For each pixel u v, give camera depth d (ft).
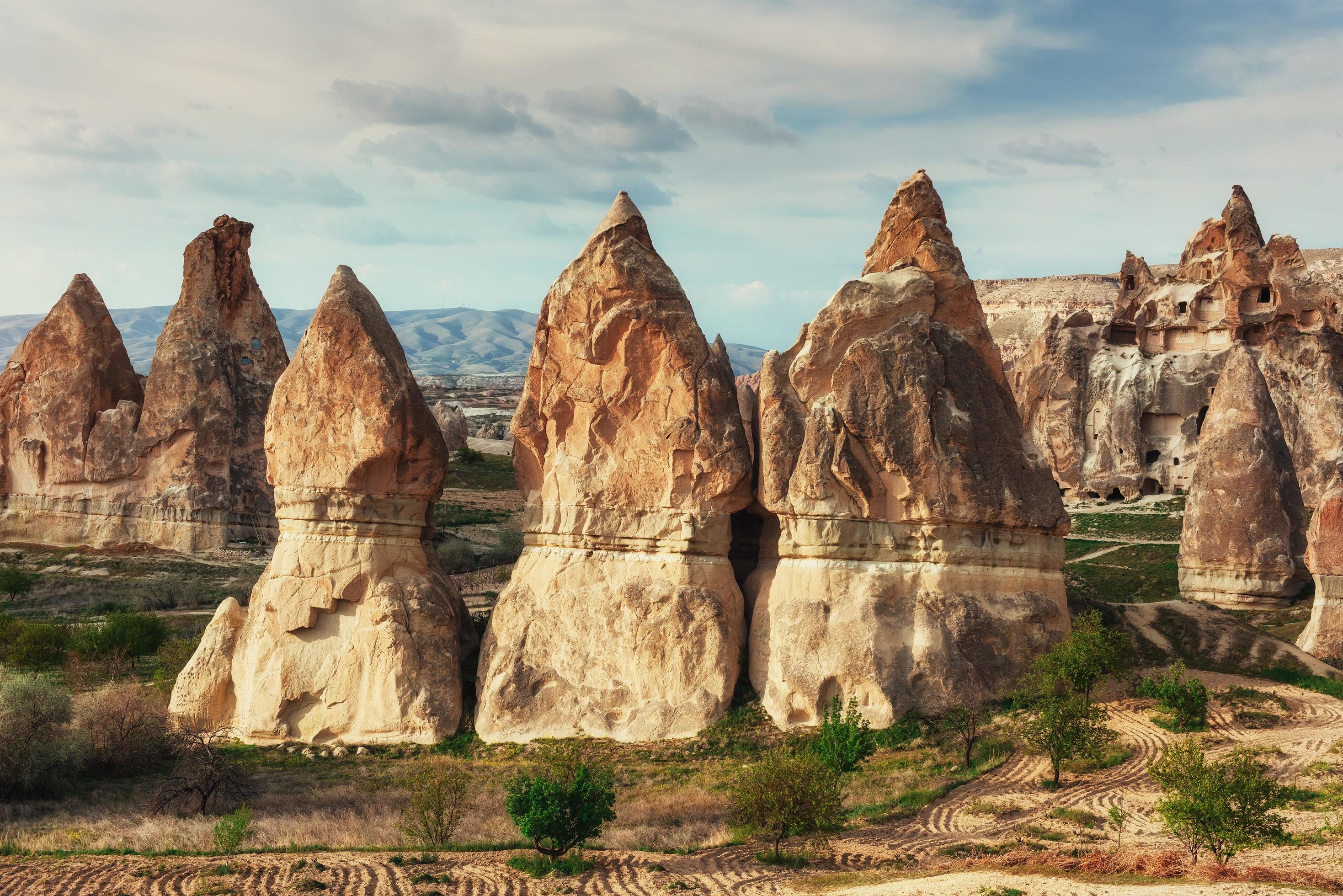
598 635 146.92
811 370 148.46
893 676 136.87
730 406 150.51
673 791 122.83
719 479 148.15
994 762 124.57
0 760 125.70
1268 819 90.89
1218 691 142.41
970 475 143.43
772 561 154.20
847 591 142.61
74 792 130.00
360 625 150.82
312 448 154.71
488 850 104.06
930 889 85.40
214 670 155.33
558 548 153.17
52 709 133.08
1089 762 123.03
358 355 154.30
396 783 131.44
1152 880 85.51
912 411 144.97
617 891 91.91
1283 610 212.43
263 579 156.35
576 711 143.74
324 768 138.72
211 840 106.93
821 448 144.87
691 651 143.84
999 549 144.46
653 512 150.30
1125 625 164.04
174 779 127.13
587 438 153.48
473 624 168.04
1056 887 84.12
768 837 106.11
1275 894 79.71
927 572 143.02
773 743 135.23
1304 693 144.97
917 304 149.18
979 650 139.85
